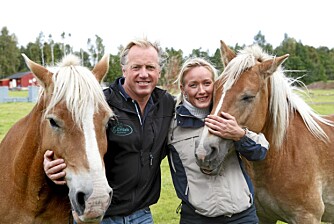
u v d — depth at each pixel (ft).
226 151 9.64
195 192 9.66
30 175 9.18
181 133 9.99
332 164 12.23
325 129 12.65
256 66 10.37
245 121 10.16
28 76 203.00
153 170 9.93
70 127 7.79
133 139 9.48
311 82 142.31
